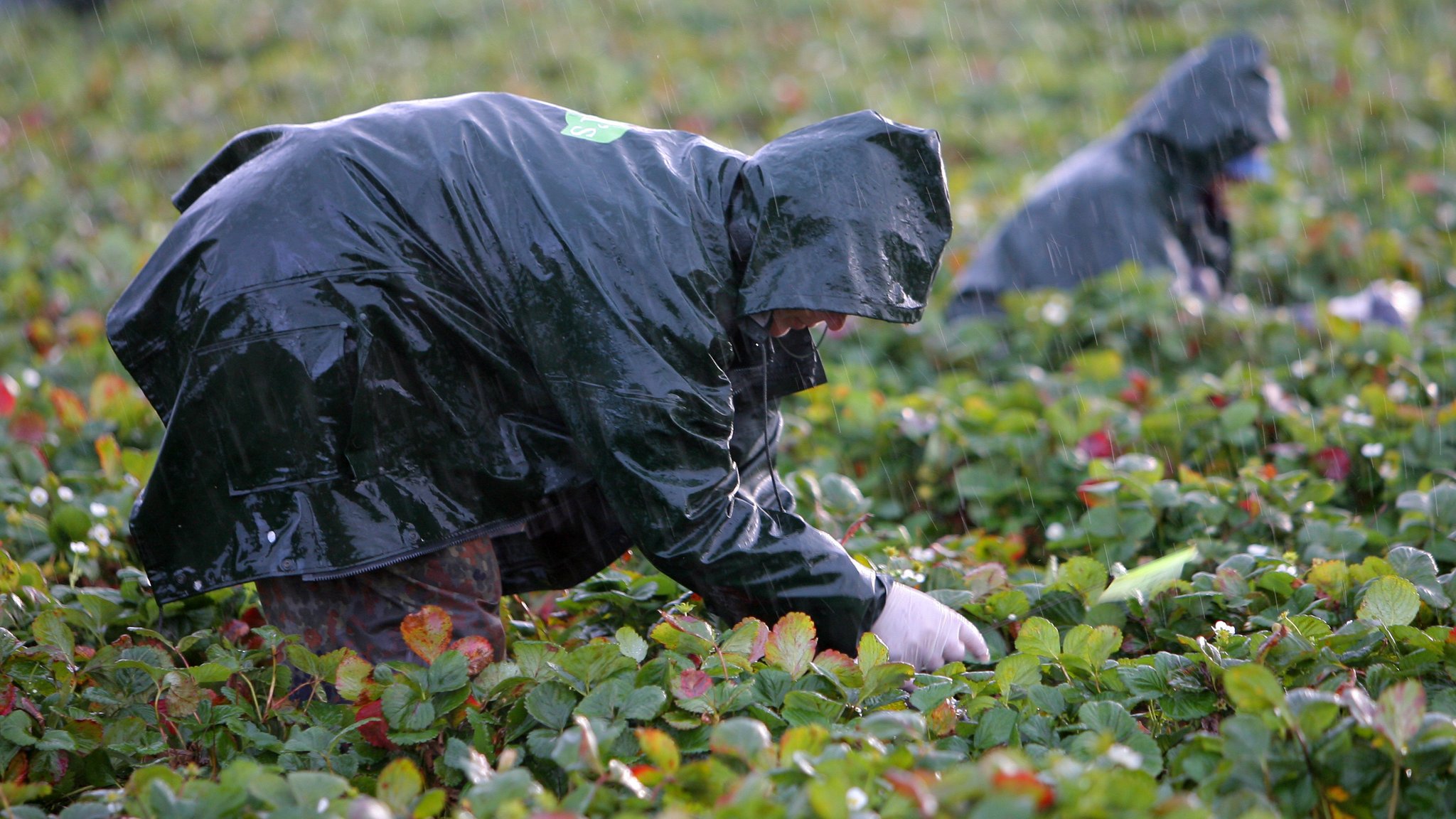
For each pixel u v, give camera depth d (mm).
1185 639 4148
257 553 4074
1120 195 9945
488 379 4180
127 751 3973
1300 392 8188
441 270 4035
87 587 5703
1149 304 9086
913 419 7234
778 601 4164
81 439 7168
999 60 21422
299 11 24688
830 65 21234
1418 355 8234
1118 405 7531
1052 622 4836
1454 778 3264
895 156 4055
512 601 5199
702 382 3992
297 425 3977
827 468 7129
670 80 20234
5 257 11180
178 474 4148
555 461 4309
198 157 16703
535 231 3959
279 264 3963
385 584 4211
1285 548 5914
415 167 4062
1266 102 10047
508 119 4230
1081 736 3609
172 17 24312
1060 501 6707
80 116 18469
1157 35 21906
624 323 3893
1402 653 4090
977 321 9438
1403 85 18203
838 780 2891
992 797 2559
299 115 18828
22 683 4137
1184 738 3869
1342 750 3246
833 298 3893
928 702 3836
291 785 3213
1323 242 11289
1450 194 13391
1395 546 4742
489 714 3898
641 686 3879
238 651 4422
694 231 4012
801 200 3957
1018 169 16031
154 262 4211
